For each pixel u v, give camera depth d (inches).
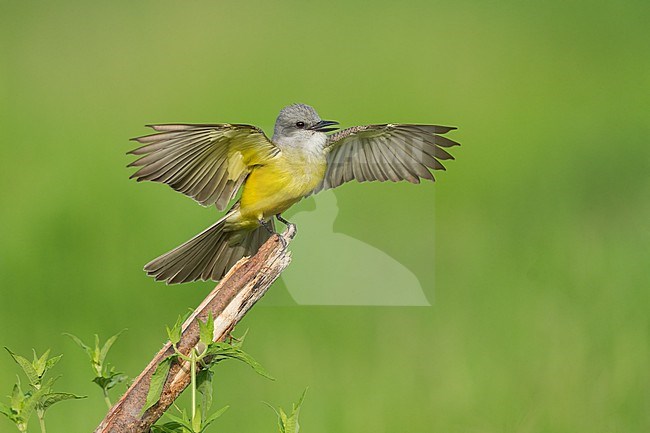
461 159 763.4
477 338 492.7
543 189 703.7
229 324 246.4
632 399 434.6
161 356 229.8
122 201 649.0
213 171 302.5
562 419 424.5
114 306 532.4
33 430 405.7
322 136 324.8
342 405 439.2
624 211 661.9
